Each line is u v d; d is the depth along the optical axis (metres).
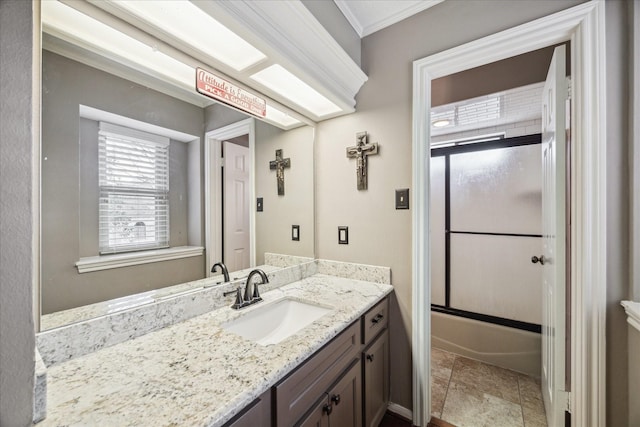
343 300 1.29
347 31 1.54
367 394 1.25
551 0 1.16
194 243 1.16
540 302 2.18
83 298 0.81
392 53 1.57
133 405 0.57
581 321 1.09
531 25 1.18
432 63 1.43
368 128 1.64
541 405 1.64
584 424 1.08
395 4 1.48
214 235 1.24
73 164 0.80
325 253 1.81
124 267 0.92
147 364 0.73
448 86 1.88
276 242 1.57
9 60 0.43
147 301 0.97
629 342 1.01
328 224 1.80
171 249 1.07
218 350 0.81
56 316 0.75
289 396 0.77
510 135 2.73
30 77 0.46
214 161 1.24
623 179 1.04
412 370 1.50
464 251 2.51
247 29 0.94
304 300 1.32
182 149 1.12
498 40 1.26
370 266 1.62
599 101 1.05
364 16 1.57
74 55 0.80
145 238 0.99
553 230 1.27
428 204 1.49
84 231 0.82
